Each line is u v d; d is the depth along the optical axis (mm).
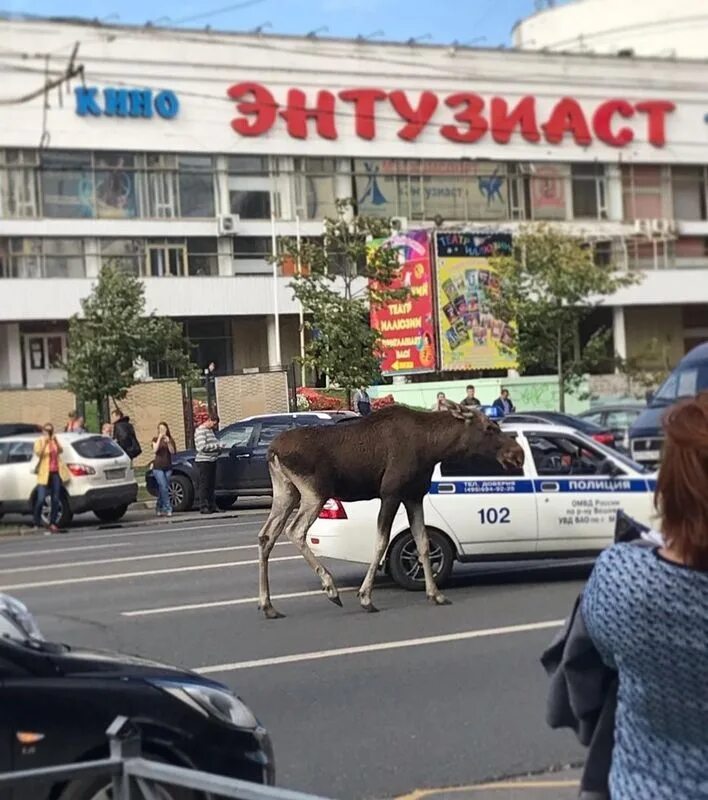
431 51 56250
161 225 50844
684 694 2564
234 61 52500
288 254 34500
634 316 61469
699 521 2568
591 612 2709
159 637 10438
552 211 58906
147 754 4984
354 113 54812
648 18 70375
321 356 31969
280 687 8508
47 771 3496
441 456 11492
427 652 9492
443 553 12680
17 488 22172
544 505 12875
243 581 13594
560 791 6293
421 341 40844
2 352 49094
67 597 12812
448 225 55500
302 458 11438
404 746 7082
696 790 2561
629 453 19266
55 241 49375
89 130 49938
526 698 8023
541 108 58688
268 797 3131
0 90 48375
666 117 61156
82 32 49719
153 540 18484
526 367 43656
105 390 36062
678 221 60625
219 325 52781
